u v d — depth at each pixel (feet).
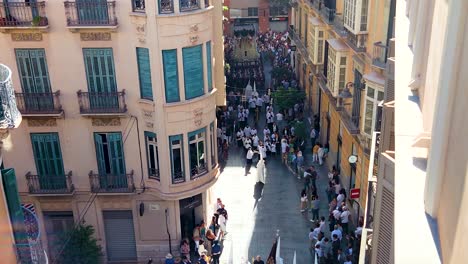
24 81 60.70
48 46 59.41
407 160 16.39
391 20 57.98
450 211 11.39
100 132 63.05
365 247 34.86
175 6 57.47
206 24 61.26
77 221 66.49
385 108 32.12
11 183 29.37
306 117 113.91
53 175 64.18
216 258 66.39
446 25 12.84
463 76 11.14
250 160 92.94
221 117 103.45
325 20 84.89
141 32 58.23
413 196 14.30
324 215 76.84
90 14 58.13
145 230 68.13
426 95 18.65
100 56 60.13
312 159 95.71
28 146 62.90
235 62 136.26
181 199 67.05
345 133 79.92
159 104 60.44
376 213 26.43
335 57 76.69
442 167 12.79
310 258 66.90
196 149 65.05
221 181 87.71
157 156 63.87
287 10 181.16
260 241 71.10
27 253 30.07
